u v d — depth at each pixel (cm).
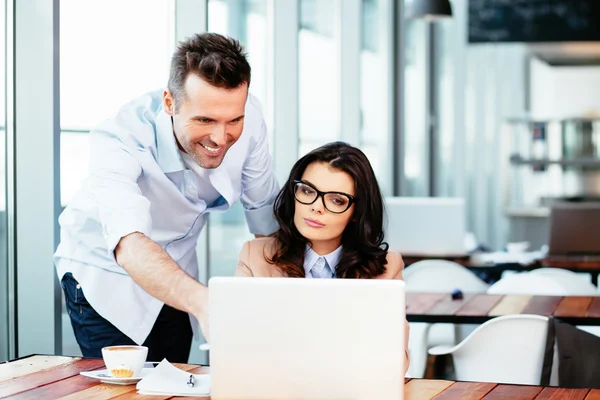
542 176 1087
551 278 475
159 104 301
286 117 579
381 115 862
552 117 1107
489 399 225
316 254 291
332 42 705
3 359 375
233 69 253
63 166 381
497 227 1075
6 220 371
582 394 232
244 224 534
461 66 1053
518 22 883
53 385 234
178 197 304
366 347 200
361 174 277
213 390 205
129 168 278
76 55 382
